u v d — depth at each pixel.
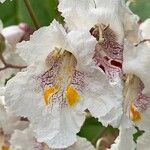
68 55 0.22
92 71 0.21
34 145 0.25
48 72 0.22
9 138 0.27
